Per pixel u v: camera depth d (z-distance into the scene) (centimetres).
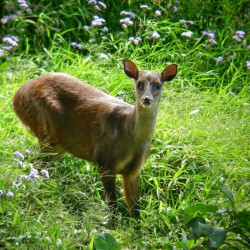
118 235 1052
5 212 994
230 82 1523
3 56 1446
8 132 1232
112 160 1119
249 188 1217
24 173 1098
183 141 1293
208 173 1238
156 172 1223
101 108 1146
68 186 1129
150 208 1155
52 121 1174
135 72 1118
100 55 1471
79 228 1057
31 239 963
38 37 1519
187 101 1399
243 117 1408
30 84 1209
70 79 1205
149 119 1084
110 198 1120
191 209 980
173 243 1052
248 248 974
